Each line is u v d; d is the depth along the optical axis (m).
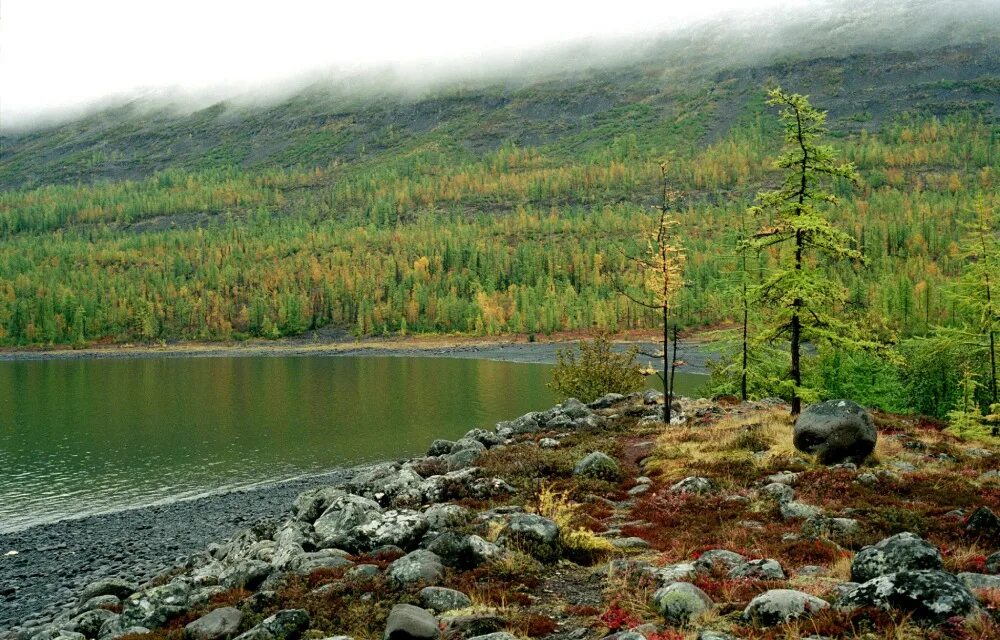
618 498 21.30
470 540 14.54
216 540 32.28
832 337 29.41
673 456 25.62
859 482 19.58
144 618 14.98
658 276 34.00
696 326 164.38
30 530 35.78
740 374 41.50
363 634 11.33
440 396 87.56
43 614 21.81
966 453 23.69
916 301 114.44
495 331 185.50
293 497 41.19
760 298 31.02
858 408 22.64
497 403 80.44
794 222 28.36
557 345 166.00
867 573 10.62
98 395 91.94
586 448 29.28
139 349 186.25
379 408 77.19
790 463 22.20
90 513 39.44
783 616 9.26
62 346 189.38
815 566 12.55
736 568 12.40
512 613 11.45
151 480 46.91
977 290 32.75
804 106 29.11
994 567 11.16
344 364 143.75
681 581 11.66
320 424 67.12
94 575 27.34
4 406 80.94
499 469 25.92
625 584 12.20
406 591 12.98
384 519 17.67
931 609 8.57
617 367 48.28
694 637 9.21
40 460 52.91
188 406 80.44
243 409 77.62
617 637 9.63
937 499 17.70
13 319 194.00
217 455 54.22
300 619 11.91
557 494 21.80
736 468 22.52
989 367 35.19
